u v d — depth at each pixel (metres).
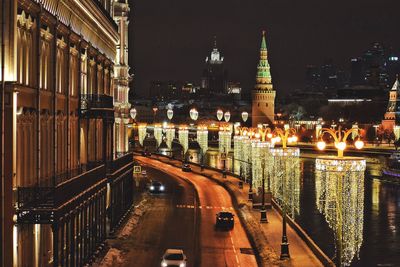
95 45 63.22
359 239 51.25
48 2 42.66
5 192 34.34
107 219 61.94
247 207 83.62
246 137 124.12
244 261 53.53
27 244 38.28
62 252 38.50
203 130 159.50
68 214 40.75
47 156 43.72
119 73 87.31
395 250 71.56
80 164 54.28
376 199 121.62
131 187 82.06
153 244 59.84
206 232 66.81
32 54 39.50
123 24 87.69
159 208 84.06
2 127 34.03
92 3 56.75
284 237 54.03
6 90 34.28
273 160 85.44
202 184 114.19
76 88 53.62
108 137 70.31
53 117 44.56
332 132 36.22
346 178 41.00
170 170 142.62
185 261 49.59
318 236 77.94
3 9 34.19
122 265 50.81
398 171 155.88
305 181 145.12
